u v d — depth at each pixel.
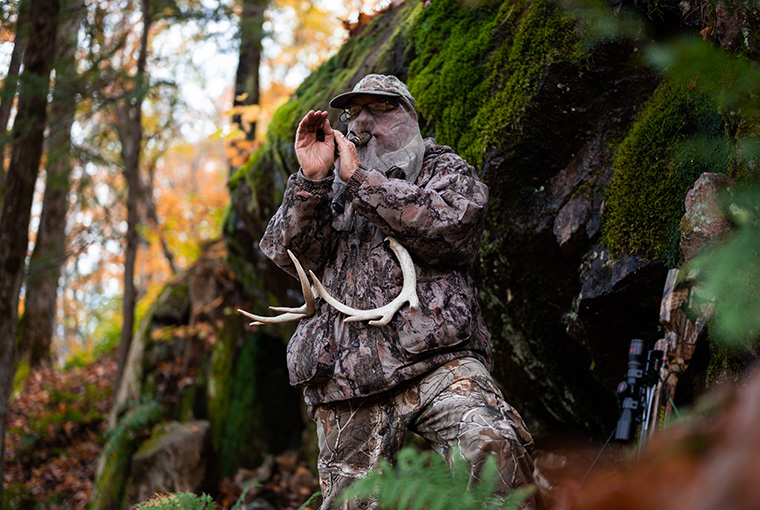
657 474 0.42
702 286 2.21
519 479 2.06
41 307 14.73
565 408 3.96
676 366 2.25
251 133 9.66
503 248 3.65
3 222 6.87
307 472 6.84
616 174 3.21
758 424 0.38
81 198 11.55
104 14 10.11
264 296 6.84
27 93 6.92
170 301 8.70
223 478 7.38
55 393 10.95
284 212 2.57
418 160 2.61
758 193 0.83
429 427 2.30
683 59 0.80
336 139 2.51
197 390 8.03
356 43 5.40
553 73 3.45
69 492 9.02
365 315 2.36
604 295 3.15
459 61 3.95
